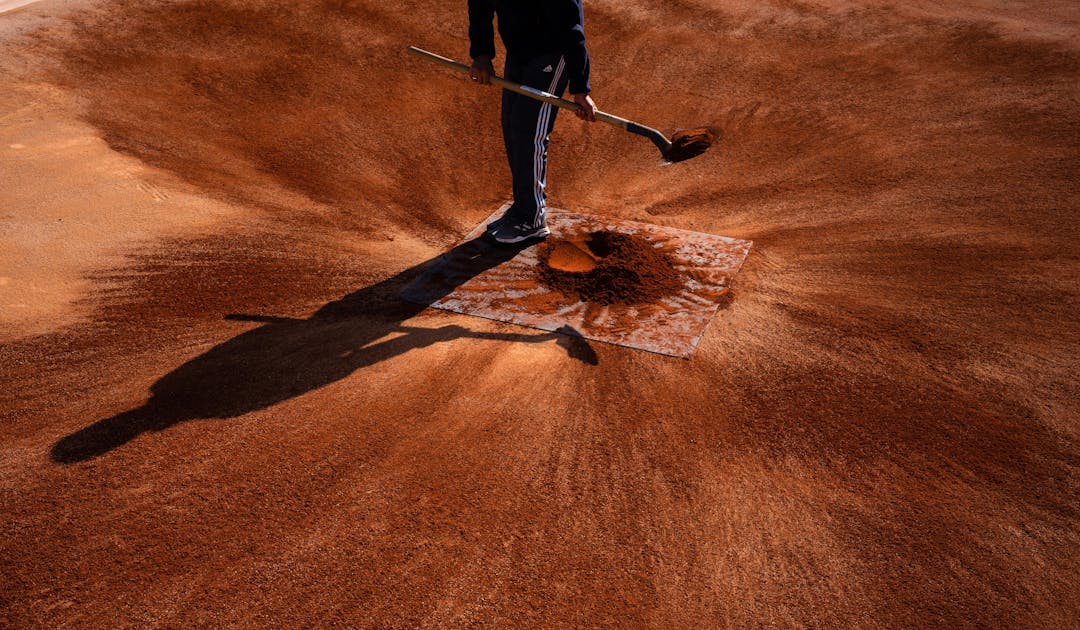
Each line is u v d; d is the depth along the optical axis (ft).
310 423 10.59
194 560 8.45
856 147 18.60
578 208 17.30
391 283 14.47
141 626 7.71
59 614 7.82
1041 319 12.41
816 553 8.68
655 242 15.67
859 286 13.84
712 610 8.01
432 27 24.84
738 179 18.12
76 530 8.79
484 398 11.24
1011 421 10.52
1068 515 9.07
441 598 8.06
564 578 8.34
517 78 14.23
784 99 21.03
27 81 20.56
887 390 11.23
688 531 8.98
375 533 8.82
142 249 14.89
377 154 19.27
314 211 16.84
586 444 10.34
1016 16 24.18
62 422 10.49
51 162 17.35
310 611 7.89
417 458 10.00
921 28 23.71
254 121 20.26
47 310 13.03
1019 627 7.81
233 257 14.89
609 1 26.50
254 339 12.53
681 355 12.30
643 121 20.67
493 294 14.10
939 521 9.05
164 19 24.06
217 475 9.61
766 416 10.86
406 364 12.00
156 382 11.38
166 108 20.27
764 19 25.12
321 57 23.06
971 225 15.15
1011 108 18.93
